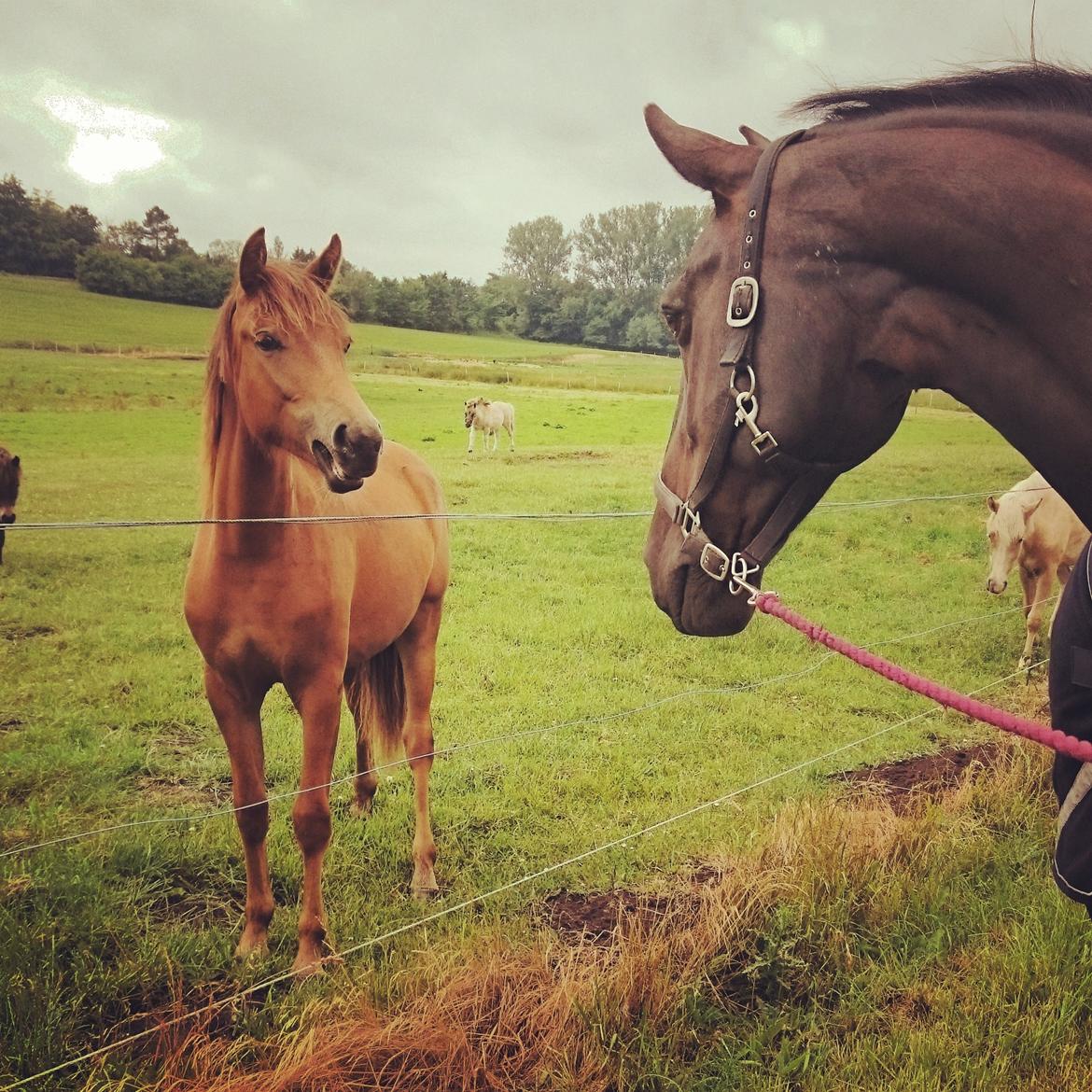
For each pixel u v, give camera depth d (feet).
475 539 31.48
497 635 21.01
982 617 21.50
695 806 13.00
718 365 4.26
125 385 82.89
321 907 8.89
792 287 4.07
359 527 10.00
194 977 8.43
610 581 26.66
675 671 19.38
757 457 4.26
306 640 8.66
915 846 10.94
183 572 25.41
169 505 34.42
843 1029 8.07
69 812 11.73
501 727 15.70
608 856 11.42
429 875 10.73
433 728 15.51
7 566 24.97
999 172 3.86
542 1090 7.18
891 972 8.79
